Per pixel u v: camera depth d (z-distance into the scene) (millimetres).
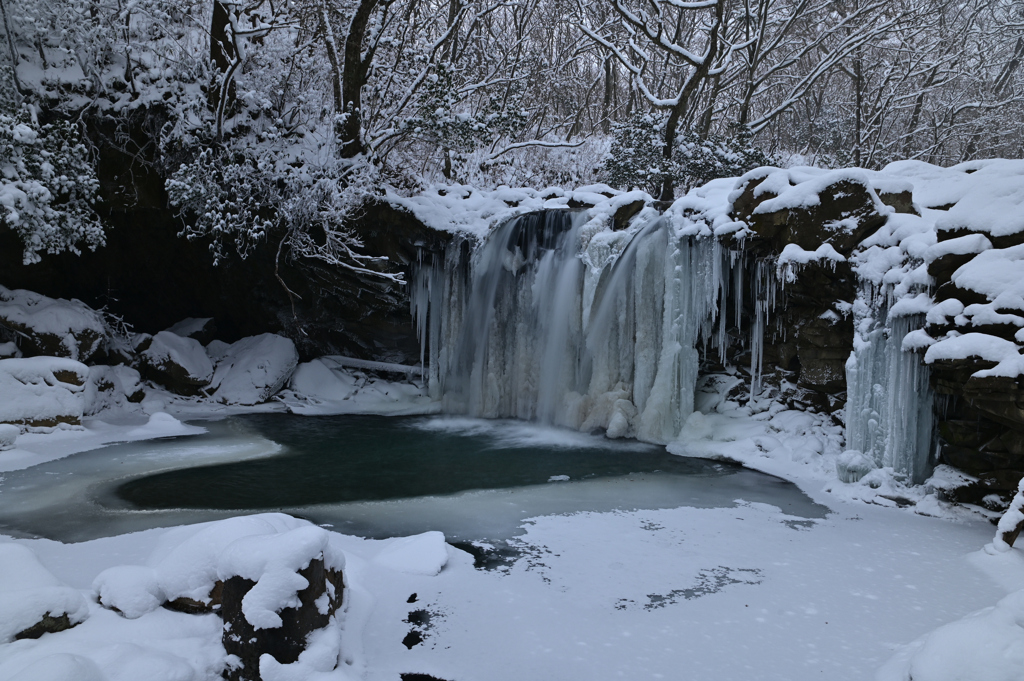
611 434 10523
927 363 6492
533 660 3705
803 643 3951
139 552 4984
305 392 13617
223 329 15078
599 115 24969
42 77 11312
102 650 3193
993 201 6668
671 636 4016
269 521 4117
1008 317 6094
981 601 4543
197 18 13703
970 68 22969
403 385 14391
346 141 12766
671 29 22109
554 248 12086
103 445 9422
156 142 11844
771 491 7535
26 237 10031
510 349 12633
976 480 6598
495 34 21188
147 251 13289
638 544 5672
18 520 6070
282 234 12781
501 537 5840
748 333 10609
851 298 8492
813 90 24578
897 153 22422
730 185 10406
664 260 10508
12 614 3318
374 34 12898
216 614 3703
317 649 3244
